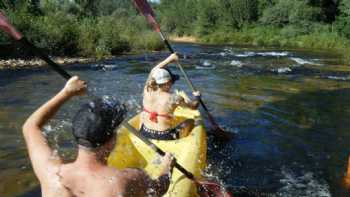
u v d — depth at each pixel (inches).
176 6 1772.9
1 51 612.4
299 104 362.0
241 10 1509.6
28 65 575.5
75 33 723.4
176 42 1302.9
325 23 1325.0
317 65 652.1
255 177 211.2
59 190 82.7
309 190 198.7
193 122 221.9
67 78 123.8
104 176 82.8
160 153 150.4
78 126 81.6
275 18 1398.9
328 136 276.2
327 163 231.6
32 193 184.2
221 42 1333.7
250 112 329.1
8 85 423.5
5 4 785.6
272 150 248.7
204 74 523.8
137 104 348.5
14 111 319.6
